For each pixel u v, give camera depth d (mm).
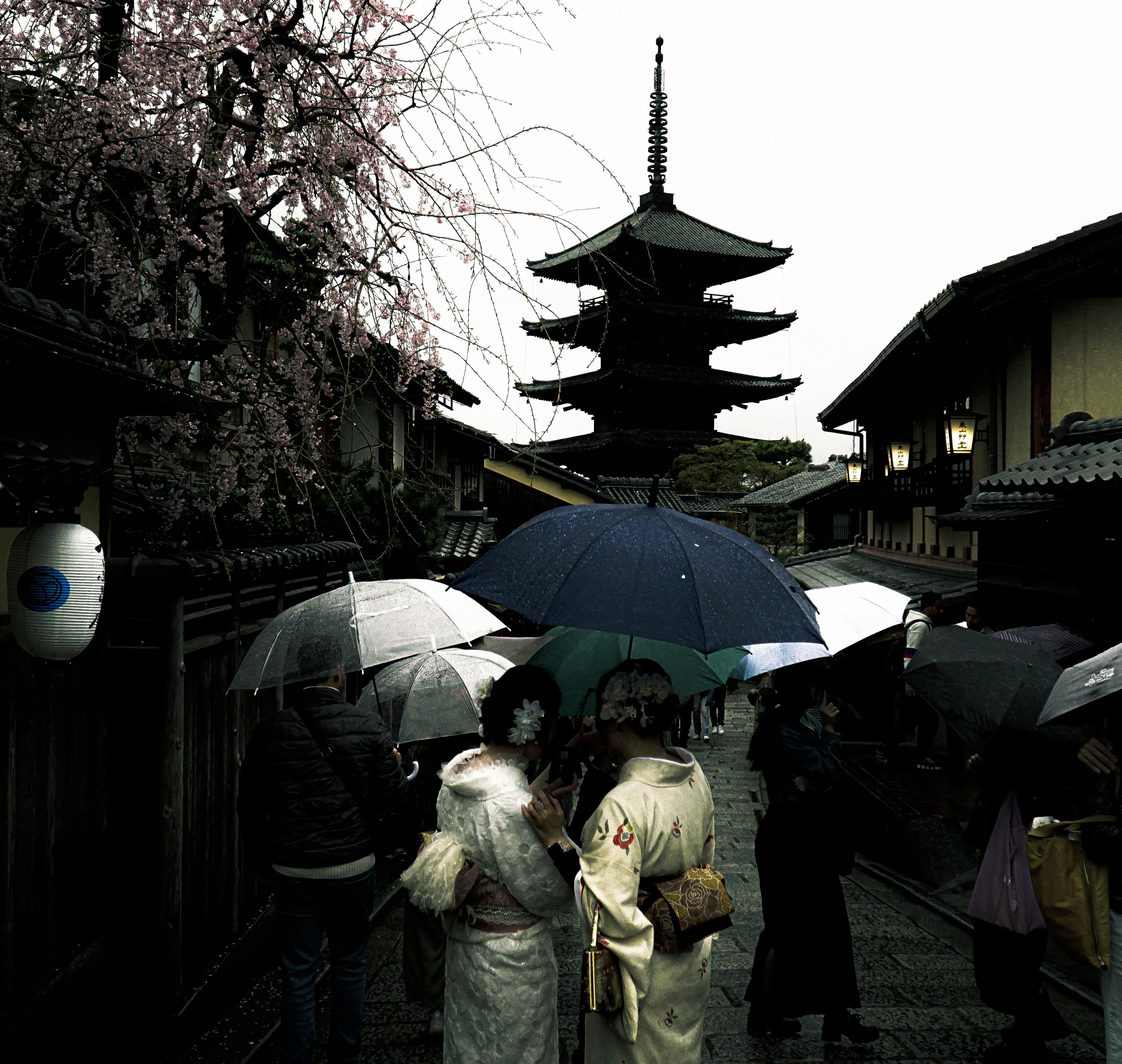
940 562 14914
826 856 3869
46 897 3529
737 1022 4273
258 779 3361
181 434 5754
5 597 3312
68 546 2955
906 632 9281
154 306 5277
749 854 8008
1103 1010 4129
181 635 4113
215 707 4699
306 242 5582
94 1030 3930
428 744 4406
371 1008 4484
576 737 2840
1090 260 9719
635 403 45750
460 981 2562
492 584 2584
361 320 5414
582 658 3143
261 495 5844
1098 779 2957
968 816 7543
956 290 10141
